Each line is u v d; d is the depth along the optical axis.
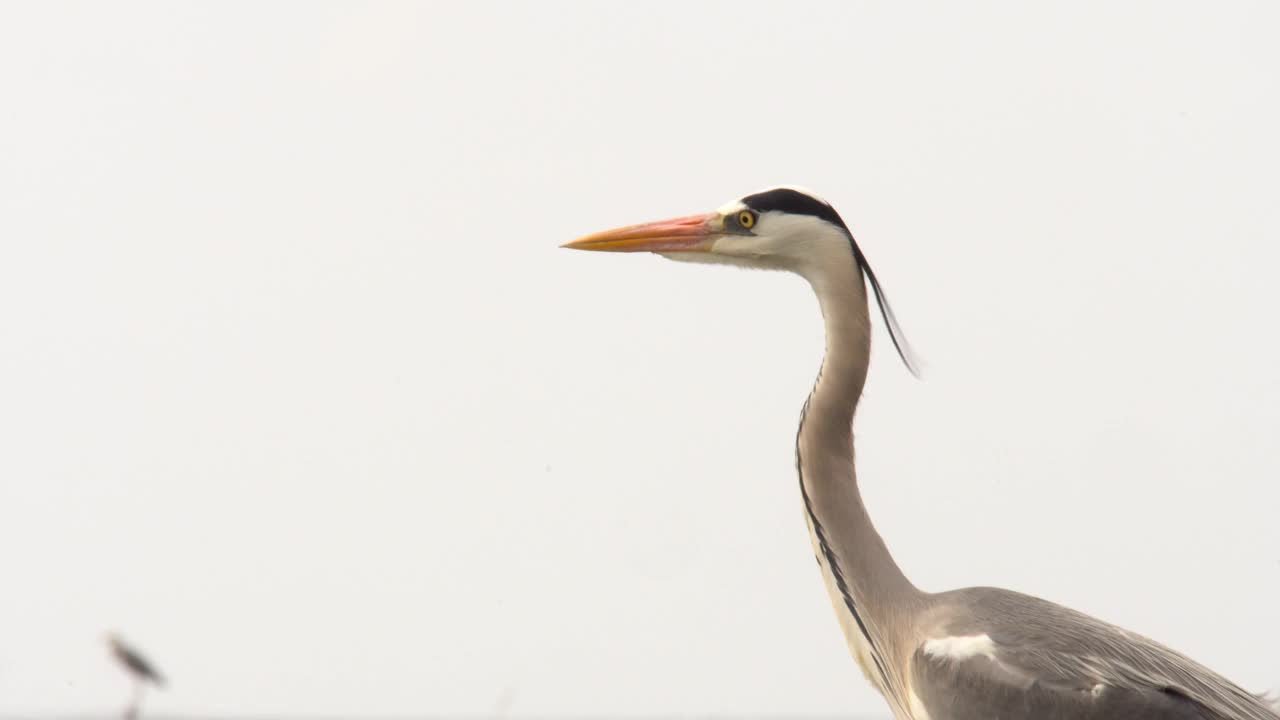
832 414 11.39
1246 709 10.63
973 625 10.84
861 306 11.51
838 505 11.33
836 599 11.38
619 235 12.21
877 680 11.38
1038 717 10.27
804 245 11.65
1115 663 10.48
